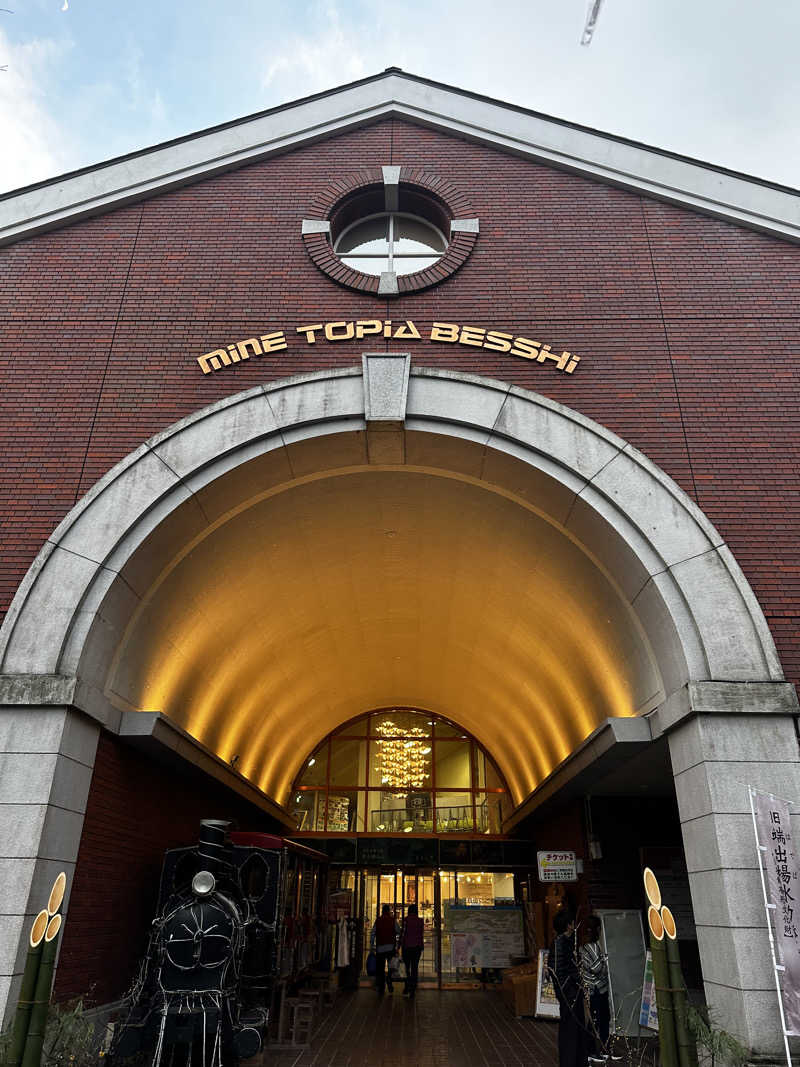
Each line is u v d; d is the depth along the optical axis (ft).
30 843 21.66
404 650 57.26
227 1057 24.64
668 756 31.96
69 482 27.66
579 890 44.70
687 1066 15.34
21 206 33.04
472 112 35.73
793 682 24.52
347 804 68.23
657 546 26.35
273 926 33.76
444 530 36.91
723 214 33.30
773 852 21.74
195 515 28.55
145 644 30.48
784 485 27.78
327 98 36.11
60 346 30.22
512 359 30.14
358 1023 39.86
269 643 45.29
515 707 54.80
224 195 34.27
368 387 28.66
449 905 57.11
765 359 30.19
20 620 24.71
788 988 20.31
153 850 33.35
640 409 29.25
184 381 29.63
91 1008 25.99
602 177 34.32
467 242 32.65
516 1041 35.06
